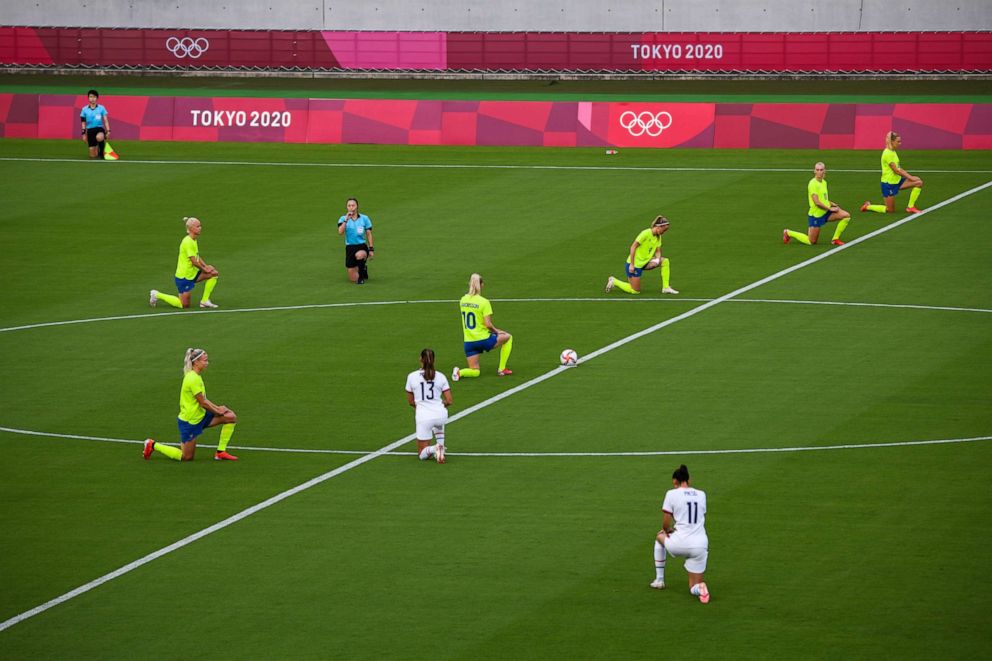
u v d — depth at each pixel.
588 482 77.31
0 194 161.75
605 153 180.38
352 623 60.56
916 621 59.72
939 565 65.38
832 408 88.94
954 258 128.12
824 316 110.88
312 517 72.88
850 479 76.75
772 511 72.31
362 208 153.38
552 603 62.22
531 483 77.31
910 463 79.00
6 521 72.75
